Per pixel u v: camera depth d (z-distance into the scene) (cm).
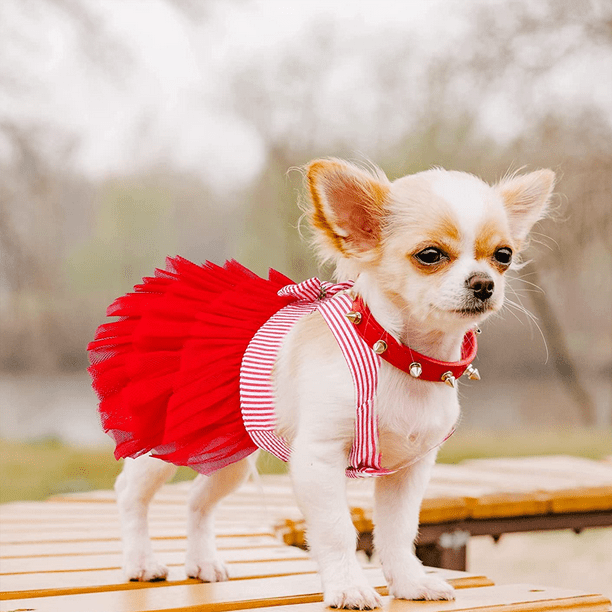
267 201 1881
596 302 2000
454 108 1570
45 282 2228
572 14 1505
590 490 497
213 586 284
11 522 430
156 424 268
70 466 948
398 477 254
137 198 2358
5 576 300
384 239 237
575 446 1059
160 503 491
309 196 248
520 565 614
